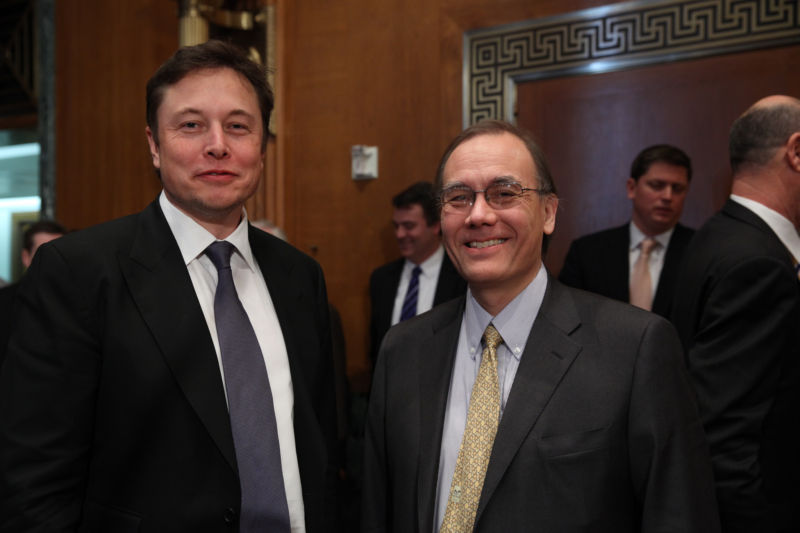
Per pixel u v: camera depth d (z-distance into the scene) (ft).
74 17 14.15
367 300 11.76
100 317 3.79
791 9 8.50
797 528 4.71
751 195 5.42
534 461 3.65
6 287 6.77
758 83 8.78
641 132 9.59
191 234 4.19
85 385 3.70
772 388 4.57
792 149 5.22
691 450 3.64
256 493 3.85
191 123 3.98
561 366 3.85
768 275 4.64
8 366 3.71
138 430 3.69
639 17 9.50
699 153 9.20
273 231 9.53
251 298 4.41
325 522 4.33
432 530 3.90
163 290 3.96
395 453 4.25
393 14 11.51
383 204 11.59
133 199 13.39
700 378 4.74
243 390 3.97
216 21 11.69
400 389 4.42
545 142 10.28
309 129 12.37
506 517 3.62
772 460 4.63
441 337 4.48
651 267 8.68
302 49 12.44
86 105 14.01
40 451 3.54
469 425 3.95
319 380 4.62
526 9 10.36
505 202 4.00
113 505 3.71
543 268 4.37
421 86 11.24
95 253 3.92
